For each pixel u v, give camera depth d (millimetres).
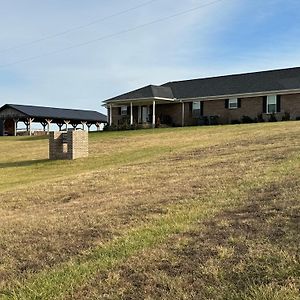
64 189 10336
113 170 12969
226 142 17828
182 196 7785
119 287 4160
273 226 5266
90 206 7906
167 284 4074
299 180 7785
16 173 15820
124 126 34906
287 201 6328
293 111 31203
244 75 36219
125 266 4621
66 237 5930
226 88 35031
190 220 6027
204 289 3895
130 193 8820
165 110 37750
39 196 9734
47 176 14492
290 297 3545
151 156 16297
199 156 14352
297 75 32812
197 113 35844
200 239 5156
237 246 4773
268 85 32812
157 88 37125
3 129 50844
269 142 15797
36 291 4242
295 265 4078
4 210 8578
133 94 36719
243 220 5680
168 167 12359
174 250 4902
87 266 4730
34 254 5391
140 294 3977
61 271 4695
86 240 5699
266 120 32125
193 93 36312
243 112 33469
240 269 4152
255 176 8836
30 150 24312
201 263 4438
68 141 18031
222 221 5750
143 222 6227
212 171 10484
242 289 3801
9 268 5004
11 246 5777
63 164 16938
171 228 5719
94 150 20562
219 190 7902
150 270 4453
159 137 24062
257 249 4562
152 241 5293
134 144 21609
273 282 3844
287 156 11312
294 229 5047
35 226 6688
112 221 6480
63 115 53125
